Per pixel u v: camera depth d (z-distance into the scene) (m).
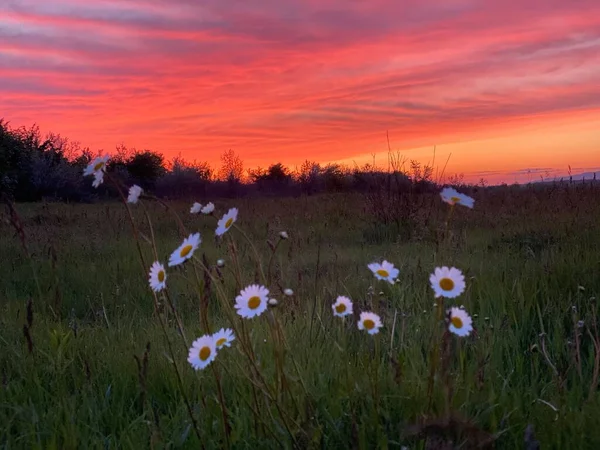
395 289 4.85
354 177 27.33
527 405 2.85
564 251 6.39
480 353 3.23
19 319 4.83
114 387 3.38
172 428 2.79
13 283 6.90
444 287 2.14
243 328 2.31
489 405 2.75
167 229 11.83
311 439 2.32
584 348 3.90
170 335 4.21
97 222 13.14
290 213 14.31
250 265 6.56
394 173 11.91
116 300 5.88
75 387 3.39
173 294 5.27
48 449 2.60
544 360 3.62
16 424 3.00
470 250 7.30
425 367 3.10
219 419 2.77
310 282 5.71
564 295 4.84
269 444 2.45
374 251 8.31
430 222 10.23
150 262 7.82
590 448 2.41
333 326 3.92
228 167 36.12
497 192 14.16
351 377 2.92
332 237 10.36
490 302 4.67
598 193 12.09
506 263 6.12
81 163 34.22
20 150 29.12
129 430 2.76
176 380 3.31
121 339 4.24
